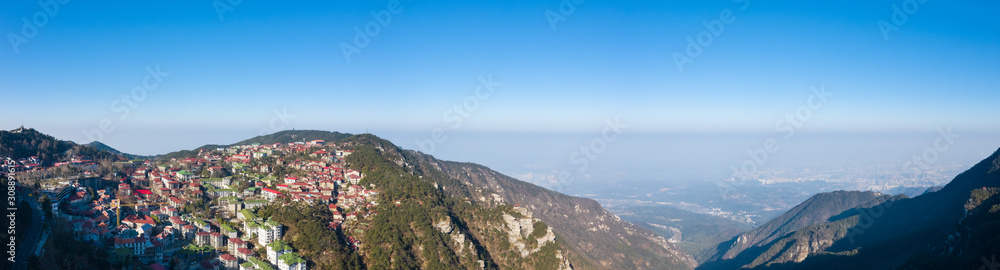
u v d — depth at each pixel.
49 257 198.25
